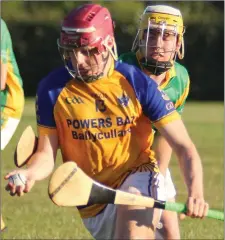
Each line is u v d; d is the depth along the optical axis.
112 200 11.55
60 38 11.95
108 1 79.06
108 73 11.95
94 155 12.09
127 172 12.25
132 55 14.21
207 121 57.81
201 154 37.56
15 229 19.88
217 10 85.00
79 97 11.95
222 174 30.73
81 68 11.82
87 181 11.53
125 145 12.11
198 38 83.12
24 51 79.50
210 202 24.06
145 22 13.93
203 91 85.31
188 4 83.50
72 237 18.94
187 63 84.31
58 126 12.16
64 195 11.50
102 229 12.42
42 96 12.12
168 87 14.21
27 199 24.88
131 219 11.59
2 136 13.30
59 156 32.59
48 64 79.94
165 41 13.87
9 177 11.76
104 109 11.90
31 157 12.18
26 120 51.50
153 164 12.32
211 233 19.47
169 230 13.21
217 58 84.06
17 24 78.94
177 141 12.03
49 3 81.69
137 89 11.93
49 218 21.58
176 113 12.15
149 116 12.06
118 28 76.75
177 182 28.05
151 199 11.55
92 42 11.69
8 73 13.25
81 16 11.78
